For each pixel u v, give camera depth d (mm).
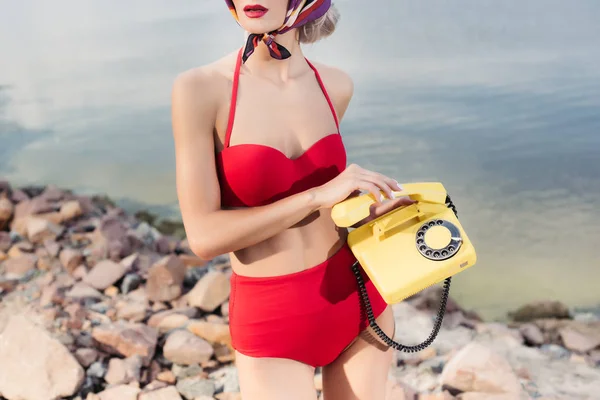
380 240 1608
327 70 1854
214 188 1567
